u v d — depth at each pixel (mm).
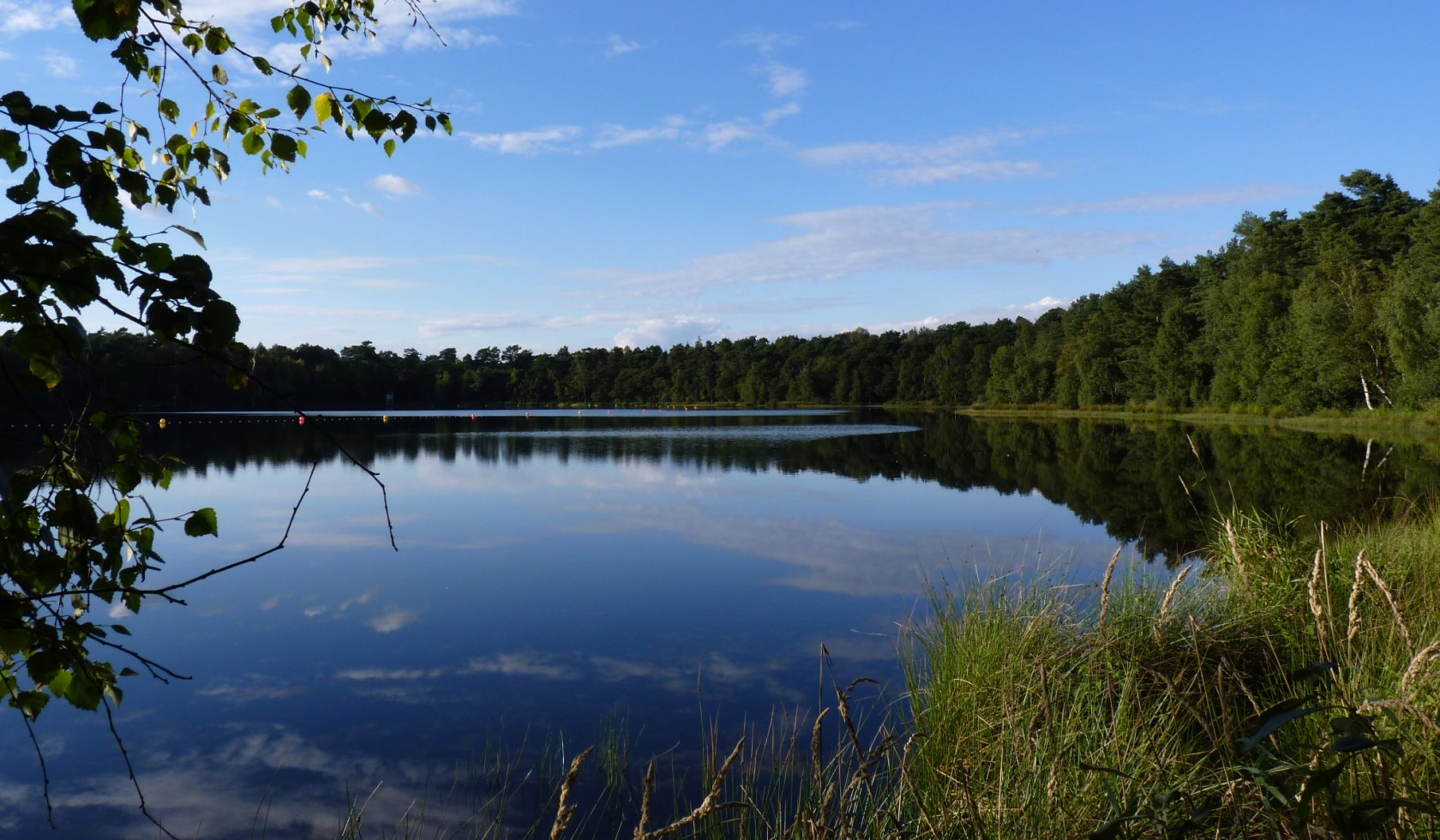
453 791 4758
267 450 28156
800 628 7734
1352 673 2562
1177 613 4918
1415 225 39344
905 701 5594
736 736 5250
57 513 1552
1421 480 16828
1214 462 22641
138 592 1628
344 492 17750
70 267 1362
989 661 4836
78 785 4969
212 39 2082
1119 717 3332
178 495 17219
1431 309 32844
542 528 13406
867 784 2605
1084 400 64750
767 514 14742
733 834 3746
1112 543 11352
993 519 14008
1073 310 75188
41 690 1593
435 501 16547
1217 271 57875
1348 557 6000
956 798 3119
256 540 12391
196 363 1507
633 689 6258
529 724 5656
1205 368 54344
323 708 6020
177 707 6078
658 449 30078
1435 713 2393
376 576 10117
